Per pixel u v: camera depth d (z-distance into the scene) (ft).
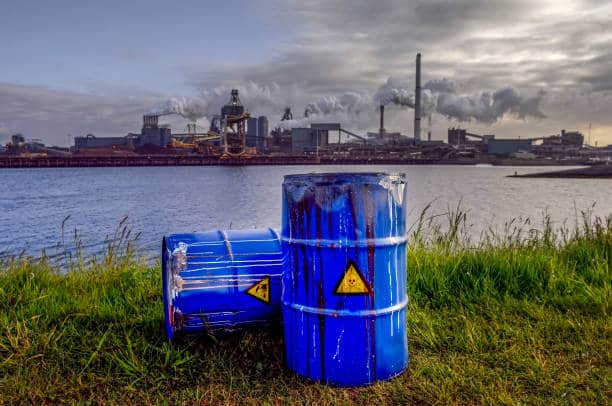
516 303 17.24
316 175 11.56
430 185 354.54
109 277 19.95
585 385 11.60
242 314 13.32
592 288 18.37
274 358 13.15
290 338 12.30
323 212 11.51
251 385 11.69
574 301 17.29
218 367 12.55
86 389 11.50
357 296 11.51
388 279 11.78
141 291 18.21
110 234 107.24
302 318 11.87
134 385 11.69
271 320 13.67
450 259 21.45
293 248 11.99
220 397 11.18
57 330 14.67
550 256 21.90
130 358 12.82
